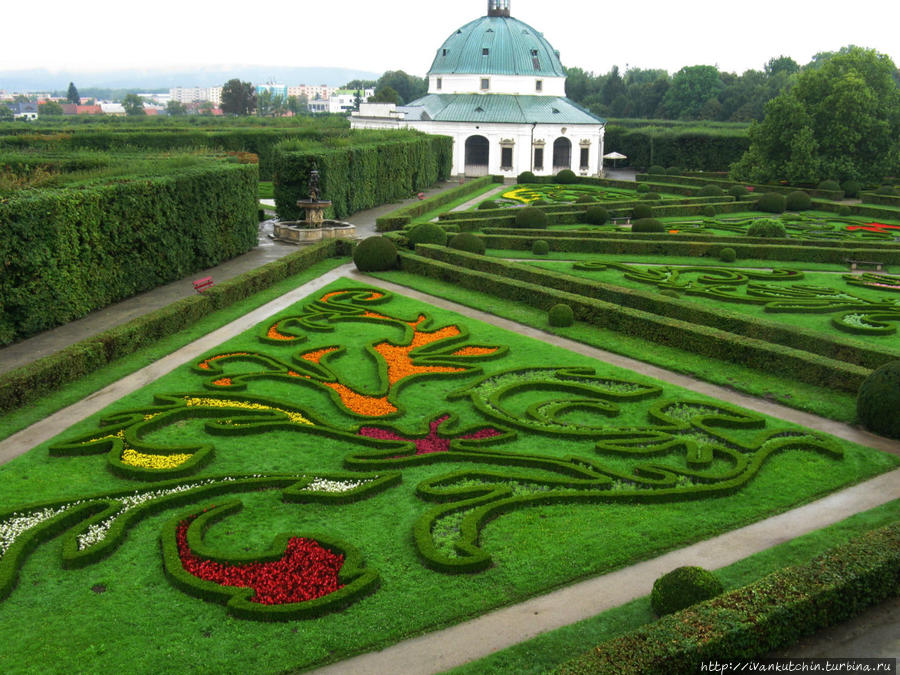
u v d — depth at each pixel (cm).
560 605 1316
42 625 1239
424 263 4009
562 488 1725
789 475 1825
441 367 2550
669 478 1762
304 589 1325
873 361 2536
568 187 9056
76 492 1670
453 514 1608
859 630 1220
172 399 2173
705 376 2509
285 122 11462
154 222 3594
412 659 1177
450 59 11725
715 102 15238
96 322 3056
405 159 7681
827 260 4581
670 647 1046
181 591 1334
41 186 3497
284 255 4556
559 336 2986
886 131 8125
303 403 2219
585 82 18700
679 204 6475
